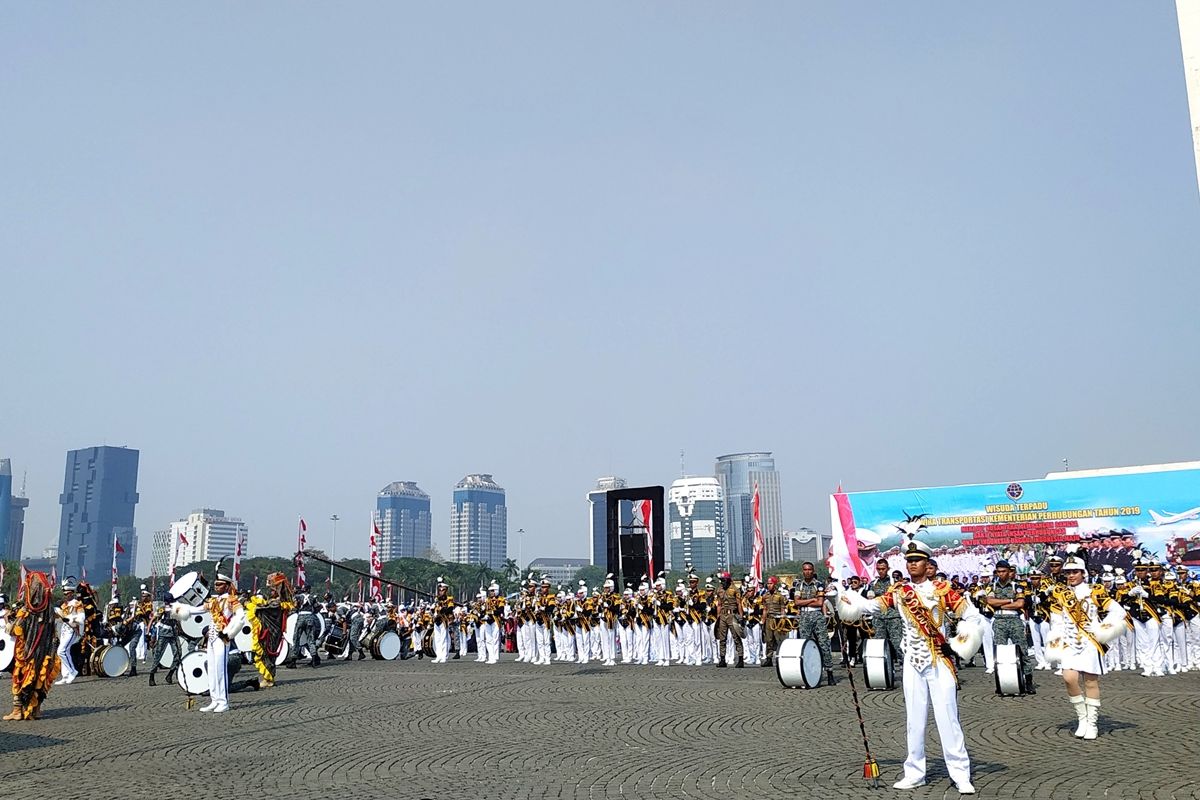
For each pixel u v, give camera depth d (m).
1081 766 10.89
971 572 39.59
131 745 14.46
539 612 31.75
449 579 156.62
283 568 131.25
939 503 40.62
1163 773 10.34
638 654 29.98
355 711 18.17
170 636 26.27
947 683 9.87
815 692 19.62
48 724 17.22
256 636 23.30
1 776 12.01
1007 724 14.28
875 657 19.45
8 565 83.69
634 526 43.06
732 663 28.69
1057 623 13.16
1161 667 21.89
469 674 27.00
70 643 27.39
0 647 25.59
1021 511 39.09
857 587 22.11
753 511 35.03
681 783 10.60
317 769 12.09
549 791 10.35
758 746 12.98
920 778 10.06
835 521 42.47
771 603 26.81
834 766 11.39
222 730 15.95
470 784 10.83
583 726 15.30
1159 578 23.23
